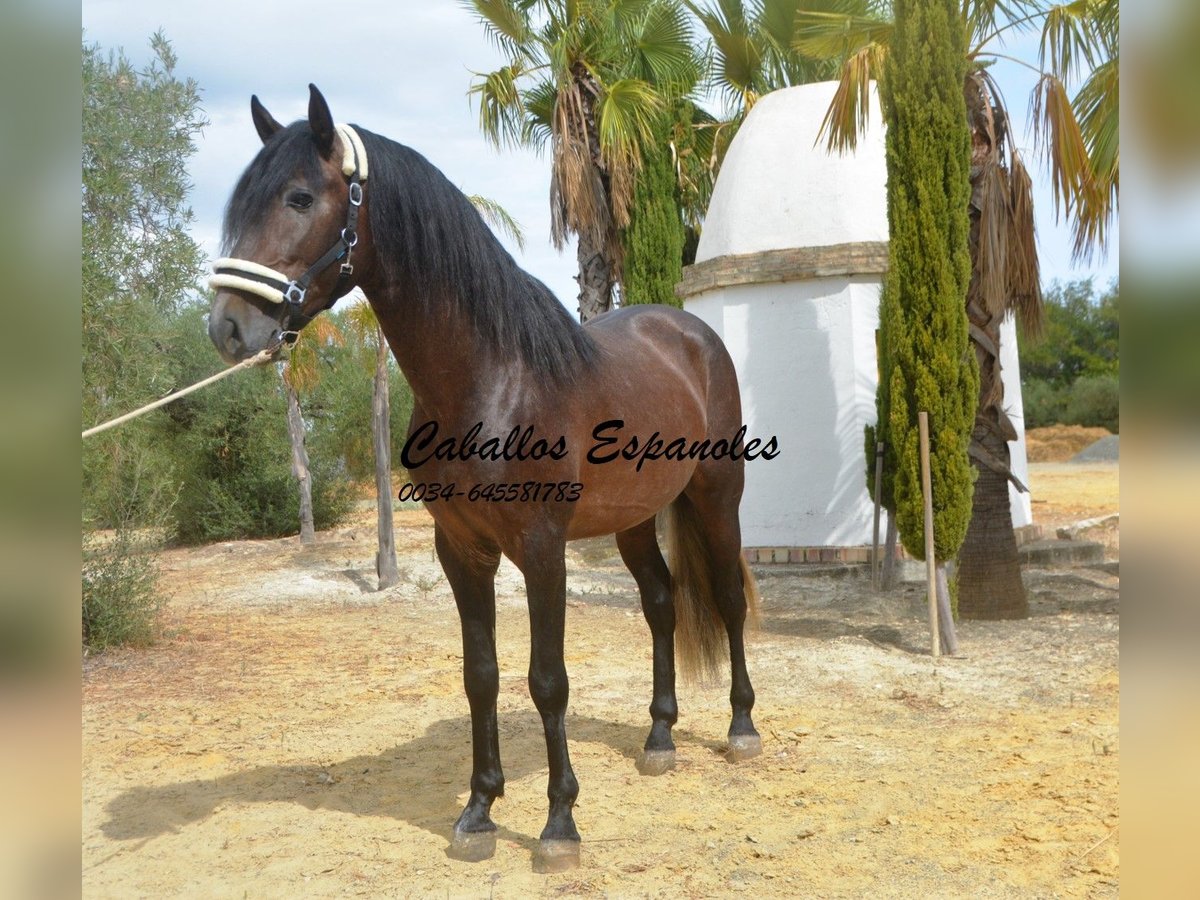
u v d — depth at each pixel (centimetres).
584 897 284
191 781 397
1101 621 668
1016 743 415
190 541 1484
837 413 938
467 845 312
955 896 278
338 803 370
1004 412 685
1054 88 612
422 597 909
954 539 604
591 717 479
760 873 297
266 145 280
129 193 805
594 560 1132
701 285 1011
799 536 945
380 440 951
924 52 616
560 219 1230
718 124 1441
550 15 1216
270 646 688
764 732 445
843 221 968
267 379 1475
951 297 607
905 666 564
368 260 287
